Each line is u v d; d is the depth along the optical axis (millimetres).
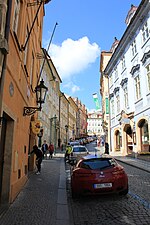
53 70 40281
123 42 25984
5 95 6195
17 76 7852
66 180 11938
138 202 7121
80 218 5902
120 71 28109
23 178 9859
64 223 5453
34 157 15156
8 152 7289
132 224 5301
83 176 7934
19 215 6008
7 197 6969
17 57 7805
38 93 10188
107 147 27328
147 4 19203
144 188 9117
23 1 8664
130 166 16656
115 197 7910
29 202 7312
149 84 19672
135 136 22625
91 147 46844
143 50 20906
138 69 22031
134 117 23031
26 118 10727
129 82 24703
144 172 13617
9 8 6121
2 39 5512
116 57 29109
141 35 21516
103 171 7934
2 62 5625
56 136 46094
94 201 7570
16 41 7336
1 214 6043
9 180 7078
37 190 9086
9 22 6055
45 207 6777
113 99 31516
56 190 9164
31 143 14930
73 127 73625
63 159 24594
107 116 36000
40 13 15734
